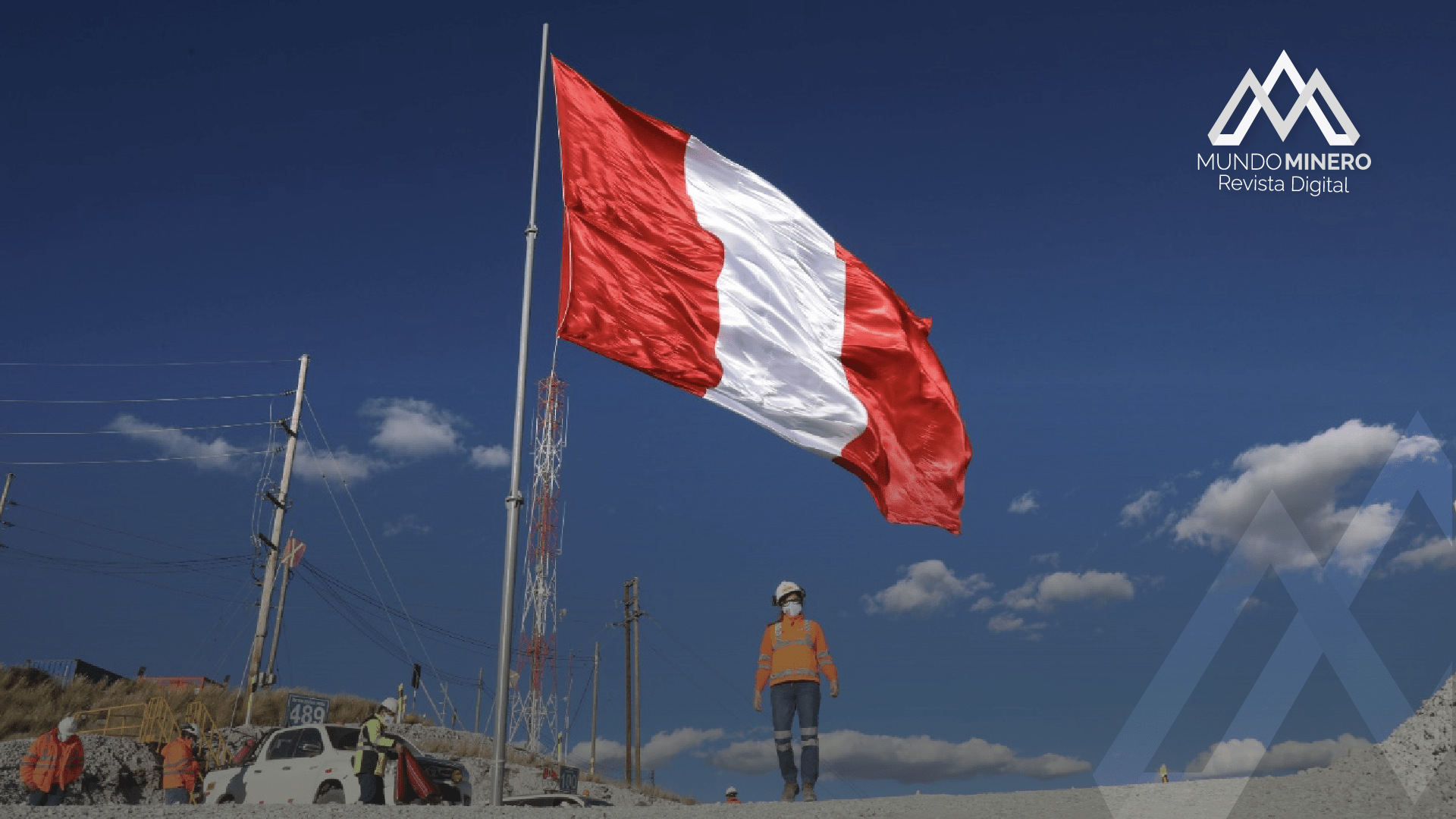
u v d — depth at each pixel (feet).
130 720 93.45
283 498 127.75
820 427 38.40
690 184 38.81
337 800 50.42
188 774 53.83
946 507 39.45
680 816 25.39
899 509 39.27
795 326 38.47
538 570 177.47
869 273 39.52
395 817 25.20
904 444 39.22
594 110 38.37
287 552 127.65
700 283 37.78
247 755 57.41
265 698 127.13
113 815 24.63
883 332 39.04
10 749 67.41
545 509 180.45
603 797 127.13
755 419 37.99
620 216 37.55
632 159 38.29
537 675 168.45
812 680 32.24
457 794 51.08
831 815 23.90
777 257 38.83
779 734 32.01
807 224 39.50
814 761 31.60
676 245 37.88
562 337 35.81
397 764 45.88
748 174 39.40
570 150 37.58
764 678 33.04
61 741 50.24
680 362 37.01
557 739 163.94
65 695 107.55
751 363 37.86
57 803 49.44
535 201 36.52
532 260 35.76
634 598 162.30
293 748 54.08
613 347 36.37
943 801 25.38
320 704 91.81
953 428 39.45
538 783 108.58
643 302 37.04
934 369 39.52
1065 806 23.12
